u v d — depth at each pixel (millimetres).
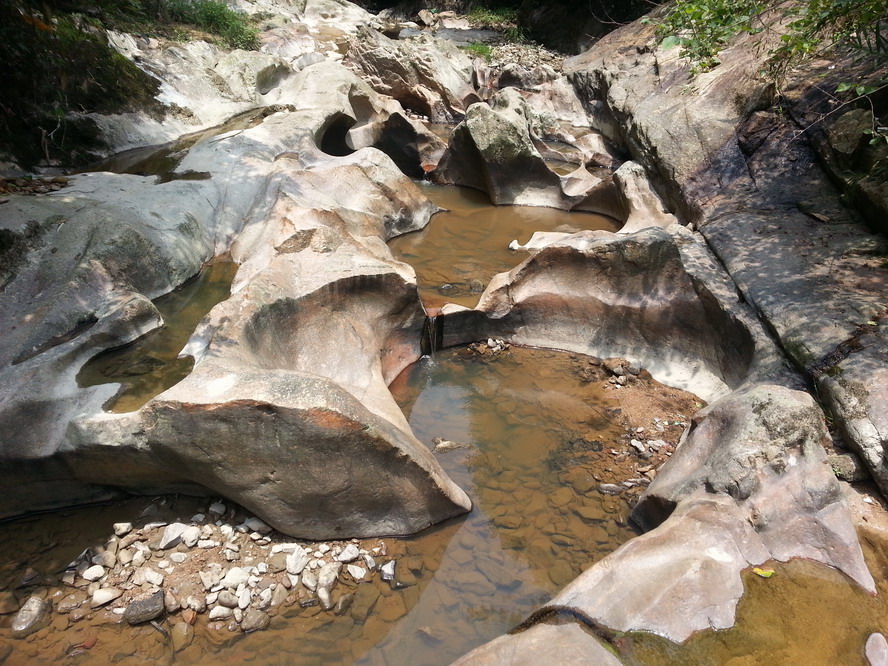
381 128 11172
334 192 7684
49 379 4250
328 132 10383
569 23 20516
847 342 4523
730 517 3385
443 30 24094
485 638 3418
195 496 4188
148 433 3721
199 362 4129
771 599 3096
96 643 3354
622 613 2965
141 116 9492
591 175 9812
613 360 5910
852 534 3406
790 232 6152
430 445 4852
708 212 7121
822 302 5000
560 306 6129
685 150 8312
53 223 5430
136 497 4219
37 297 4922
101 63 9258
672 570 3148
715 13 6781
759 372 4695
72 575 3668
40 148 7730
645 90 10977
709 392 5422
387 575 3775
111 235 5375
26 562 3750
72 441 3855
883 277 5270
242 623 3473
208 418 3602
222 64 11914
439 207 9336
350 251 6078
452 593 3686
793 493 3500
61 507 4141
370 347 5402
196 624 3473
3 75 7602
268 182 7305
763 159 7539
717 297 5426
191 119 10273
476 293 6746
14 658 3262
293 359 4965
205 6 14883
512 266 7469
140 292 5508
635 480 4547
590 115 13984
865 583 3217
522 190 9672
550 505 4332
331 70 12172
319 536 3949
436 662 3297
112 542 3875
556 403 5410
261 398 3564
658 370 5773
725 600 3062
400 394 5492
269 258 5969
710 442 4031
